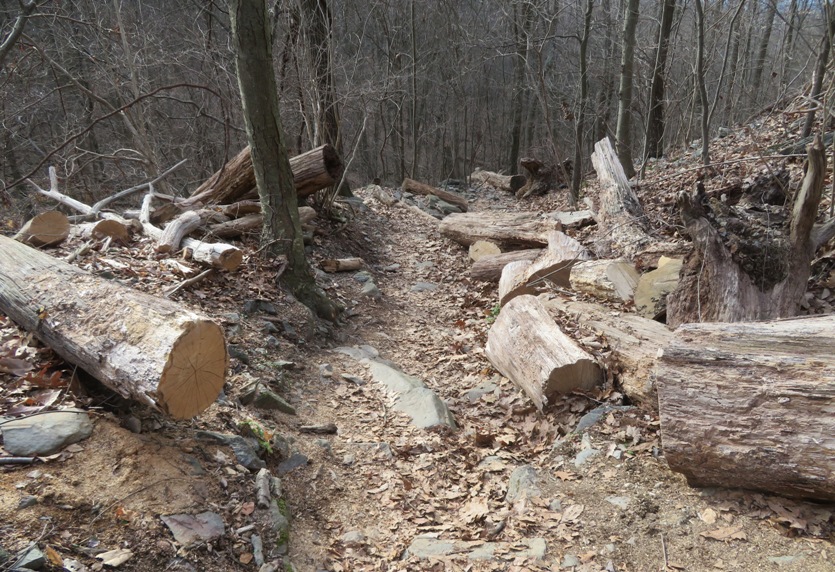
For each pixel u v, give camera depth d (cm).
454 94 2209
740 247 465
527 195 1608
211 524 281
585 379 450
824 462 282
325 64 997
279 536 298
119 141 1366
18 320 370
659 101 1390
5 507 246
